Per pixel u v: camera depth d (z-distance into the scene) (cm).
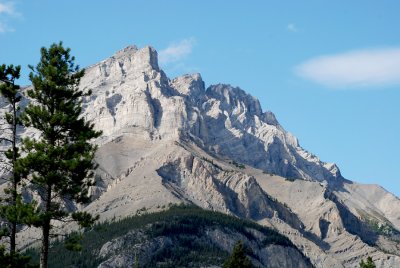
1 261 13962
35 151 15162
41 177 14888
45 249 14675
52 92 15500
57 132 15538
